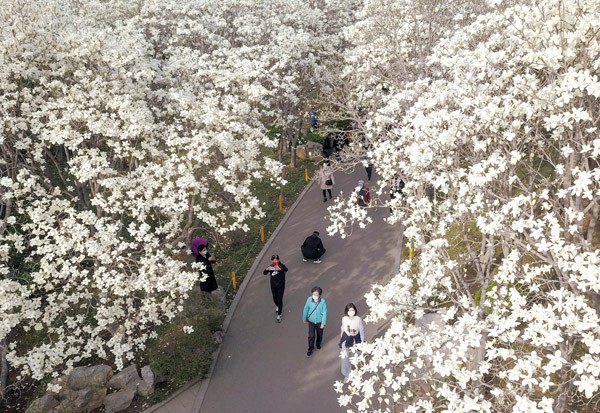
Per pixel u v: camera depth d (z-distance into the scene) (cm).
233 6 2534
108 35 1479
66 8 2014
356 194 1283
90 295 1068
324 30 2569
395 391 795
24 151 1559
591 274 568
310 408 1059
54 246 1016
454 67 1002
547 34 768
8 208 1110
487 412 587
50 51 1408
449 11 1655
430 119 823
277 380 1143
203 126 1436
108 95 1315
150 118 1286
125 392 1089
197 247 1384
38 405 1029
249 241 1769
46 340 1255
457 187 804
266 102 1656
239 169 1362
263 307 1409
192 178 1190
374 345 736
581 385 536
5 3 1419
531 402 557
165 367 1134
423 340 716
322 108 2223
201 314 1241
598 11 764
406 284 785
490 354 609
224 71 1567
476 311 657
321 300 1165
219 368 1192
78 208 1625
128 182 1161
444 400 783
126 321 1102
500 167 713
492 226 679
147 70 1429
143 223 1080
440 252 829
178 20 2273
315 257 1584
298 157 2489
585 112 654
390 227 1786
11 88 1251
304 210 1994
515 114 750
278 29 2184
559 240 625
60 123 1178
